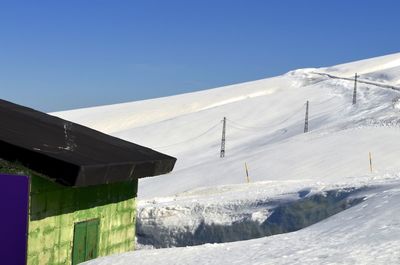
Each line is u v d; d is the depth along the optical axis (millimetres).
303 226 20500
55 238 11508
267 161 67062
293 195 22969
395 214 13398
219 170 69062
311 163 61906
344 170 57219
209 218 22922
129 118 176500
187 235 22703
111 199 14039
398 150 60875
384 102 111000
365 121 80438
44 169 10336
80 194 12461
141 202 29031
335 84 161250
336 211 19781
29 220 10602
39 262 10961
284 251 11352
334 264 9523
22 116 14453
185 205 24047
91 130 16672
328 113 122688
